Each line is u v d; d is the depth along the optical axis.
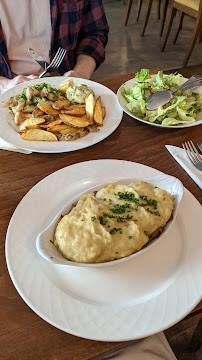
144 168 0.40
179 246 0.32
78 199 0.33
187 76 1.51
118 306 0.27
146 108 0.49
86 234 0.28
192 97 0.50
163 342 0.44
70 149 0.42
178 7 1.48
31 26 0.73
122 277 0.29
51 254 0.27
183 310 0.26
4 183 0.38
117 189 0.33
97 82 0.58
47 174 0.40
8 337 0.25
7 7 0.69
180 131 0.48
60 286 0.28
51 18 0.71
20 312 0.26
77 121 0.44
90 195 0.33
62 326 0.25
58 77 0.58
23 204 0.34
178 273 0.29
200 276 0.29
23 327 0.26
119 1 2.30
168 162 0.43
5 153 0.43
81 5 0.74
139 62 1.62
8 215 0.35
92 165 0.40
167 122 0.46
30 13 0.71
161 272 0.30
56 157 0.43
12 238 0.31
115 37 1.84
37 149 0.42
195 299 0.27
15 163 0.41
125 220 0.30
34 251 0.30
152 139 0.47
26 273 0.28
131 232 0.29
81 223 0.29
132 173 0.39
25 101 0.49
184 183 0.40
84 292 0.28
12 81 0.67
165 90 0.50
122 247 0.28
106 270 0.29
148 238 0.30
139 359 0.39
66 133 0.44
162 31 1.86
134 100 0.50
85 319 0.25
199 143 0.45
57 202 0.35
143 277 0.29
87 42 0.79
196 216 0.34
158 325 0.25
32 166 0.41
